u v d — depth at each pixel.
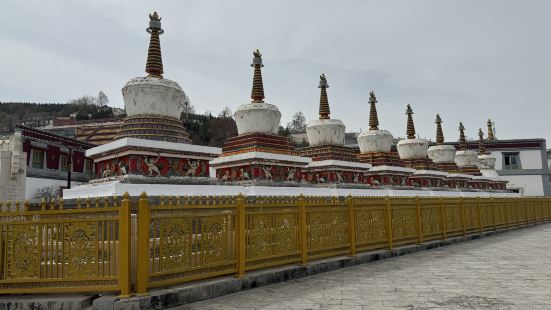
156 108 14.00
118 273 7.05
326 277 9.97
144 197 7.23
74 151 34.69
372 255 12.34
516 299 7.55
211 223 8.37
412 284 9.02
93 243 7.19
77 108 108.50
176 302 7.39
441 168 34.59
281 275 9.47
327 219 11.29
